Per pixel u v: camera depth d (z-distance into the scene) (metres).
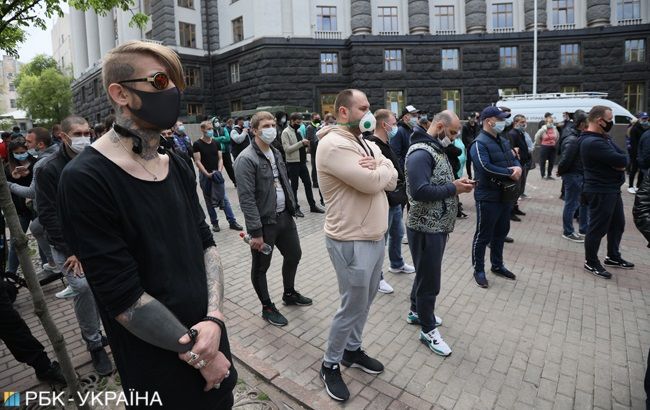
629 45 24.38
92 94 33.59
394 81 24.67
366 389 2.86
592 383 2.93
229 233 7.16
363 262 2.62
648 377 2.54
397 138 5.93
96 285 1.29
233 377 1.66
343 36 25.23
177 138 7.96
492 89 24.89
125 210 1.34
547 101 16.42
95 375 3.02
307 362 3.20
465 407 2.69
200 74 27.89
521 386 2.90
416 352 3.33
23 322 2.80
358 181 2.46
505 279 4.86
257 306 4.18
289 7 24.80
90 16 35.84
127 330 1.41
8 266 5.22
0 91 46.09
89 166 1.30
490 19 25.16
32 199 4.33
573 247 6.10
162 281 1.41
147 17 3.54
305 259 5.64
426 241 3.17
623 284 4.70
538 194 10.13
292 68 24.59
